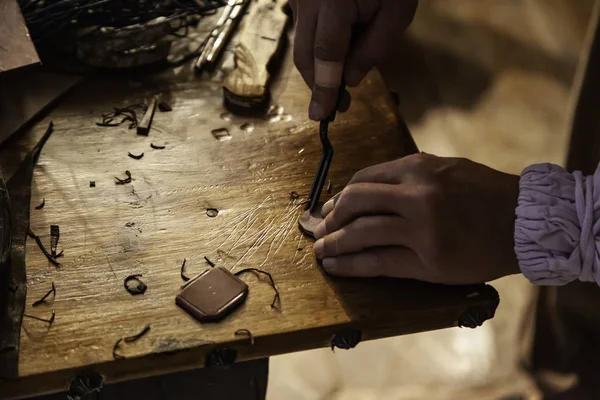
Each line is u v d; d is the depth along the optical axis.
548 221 0.82
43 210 0.88
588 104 1.14
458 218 0.83
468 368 1.51
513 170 1.85
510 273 0.86
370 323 0.83
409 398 1.45
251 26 1.04
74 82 0.98
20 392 0.79
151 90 0.99
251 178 0.92
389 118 0.99
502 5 2.15
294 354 1.53
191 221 0.88
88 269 0.84
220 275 0.84
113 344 0.80
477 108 1.97
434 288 0.85
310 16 0.91
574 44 2.08
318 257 0.86
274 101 0.99
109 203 0.89
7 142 0.92
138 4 1.03
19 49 0.90
